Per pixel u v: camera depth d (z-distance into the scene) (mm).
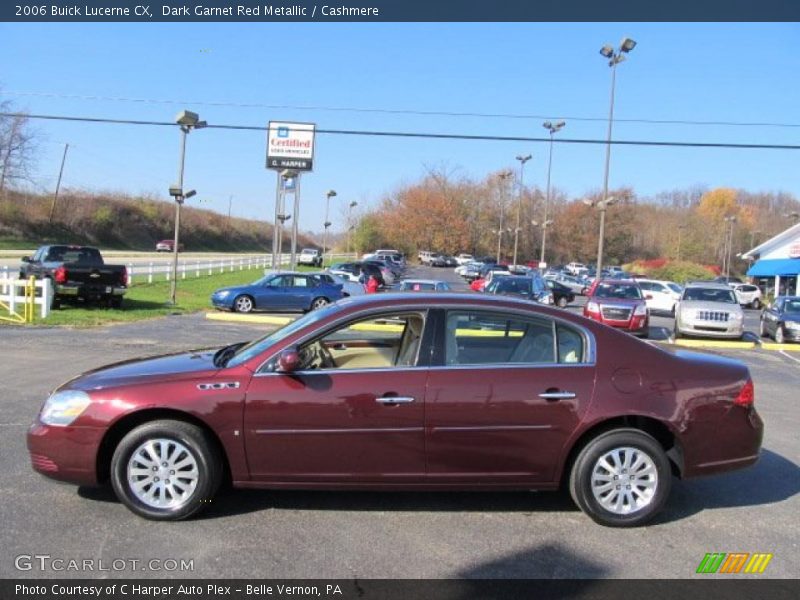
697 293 22188
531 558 4344
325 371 4797
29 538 4406
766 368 14906
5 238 63188
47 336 14312
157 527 4637
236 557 4223
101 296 19891
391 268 50312
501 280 23016
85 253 20984
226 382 4727
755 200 129125
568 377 4875
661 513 5227
